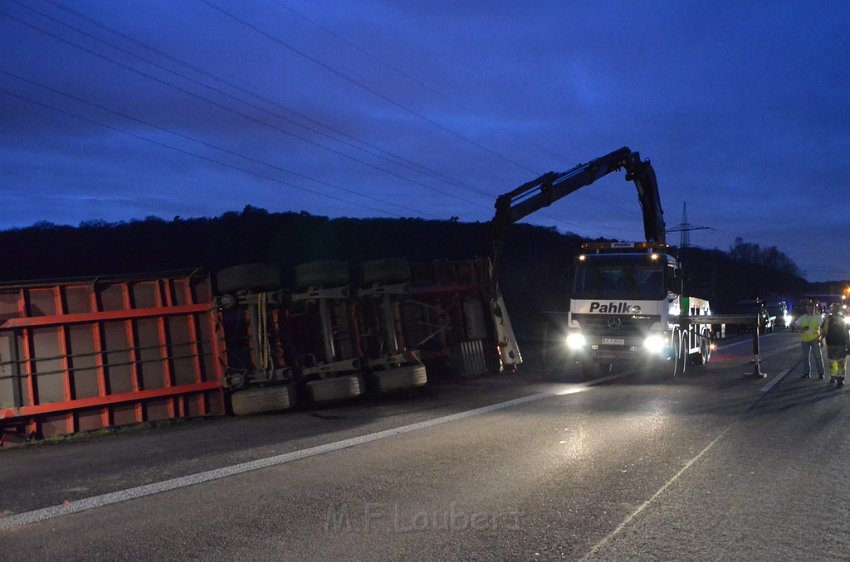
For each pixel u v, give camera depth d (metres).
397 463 7.82
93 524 5.79
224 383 12.08
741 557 5.07
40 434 10.71
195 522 5.82
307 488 6.81
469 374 16.81
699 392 14.23
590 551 5.16
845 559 5.04
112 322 11.45
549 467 7.62
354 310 14.41
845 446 8.71
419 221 66.06
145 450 8.95
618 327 17.03
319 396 12.66
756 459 8.00
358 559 5.02
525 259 49.09
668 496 6.53
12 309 10.75
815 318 16.75
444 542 5.34
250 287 12.44
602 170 21.72
